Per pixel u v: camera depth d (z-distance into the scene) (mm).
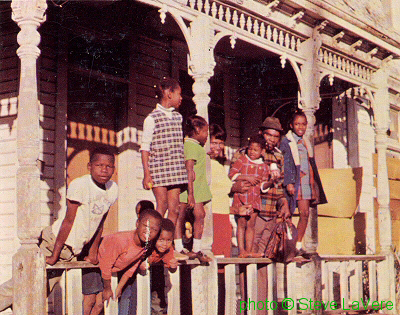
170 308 6531
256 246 8344
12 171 8109
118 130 9367
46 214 8086
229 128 11539
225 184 8156
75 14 8555
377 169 11633
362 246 11602
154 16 9266
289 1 8844
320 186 9055
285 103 11578
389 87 12898
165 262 6148
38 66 8164
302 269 9102
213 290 7238
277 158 8422
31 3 5590
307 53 9633
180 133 6523
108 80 9203
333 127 12164
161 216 5895
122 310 6062
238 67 11758
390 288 11219
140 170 9500
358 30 10445
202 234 7371
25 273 5320
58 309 5707
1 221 8109
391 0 13852
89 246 5766
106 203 5613
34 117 5535
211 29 7840
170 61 10234
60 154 8312
